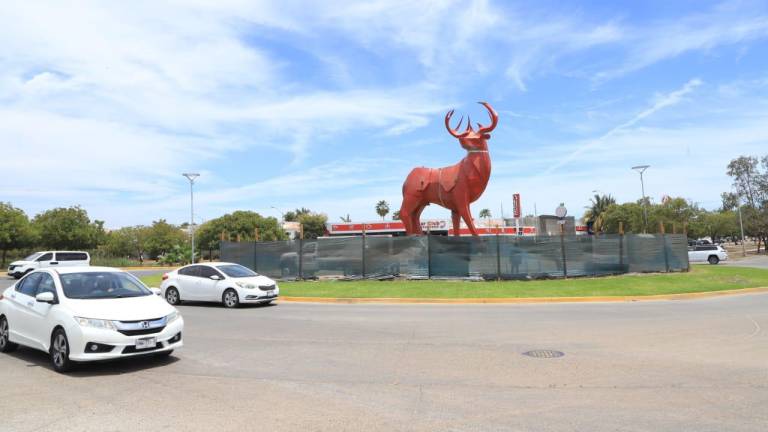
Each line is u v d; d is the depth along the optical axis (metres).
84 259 32.31
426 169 26.23
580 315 13.80
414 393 6.32
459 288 19.38
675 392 6.27
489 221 64.06
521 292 18.59
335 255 22.78
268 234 58.19
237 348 9.34
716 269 26.78
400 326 11.95
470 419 5.33
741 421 5.19
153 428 5.14
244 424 5.23
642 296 18.31
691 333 10.62
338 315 14.24
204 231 57.78
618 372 7.32
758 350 8.82
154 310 7.96
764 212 61.81
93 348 7.32
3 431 5.09
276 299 18.72
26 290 9.00
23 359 8.62
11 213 40.62
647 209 66.12
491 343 9.66
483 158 23.20
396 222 58.34
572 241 22.09
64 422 5.36
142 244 58.78
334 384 6.78
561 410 5.61
